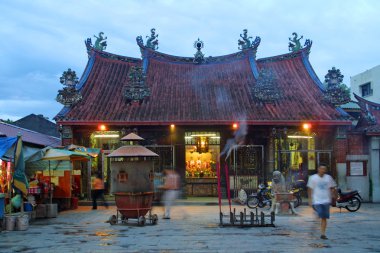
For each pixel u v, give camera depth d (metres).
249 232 13.22
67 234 13.16
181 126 24.58
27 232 13.68
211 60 30.89
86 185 24.61
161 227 14.48
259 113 24.39
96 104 25.16
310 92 27.02
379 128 23.92
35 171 19.62
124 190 15.03
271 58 30.64
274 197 18.19
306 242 11.38
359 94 40.44
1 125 22.59
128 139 15.63
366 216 17.62
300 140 24.92
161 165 24.20
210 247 10.76
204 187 25.52
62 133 23.88
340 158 24.02
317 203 11.83
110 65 29.66
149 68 29.48
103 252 10.27
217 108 24.91
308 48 30.22
